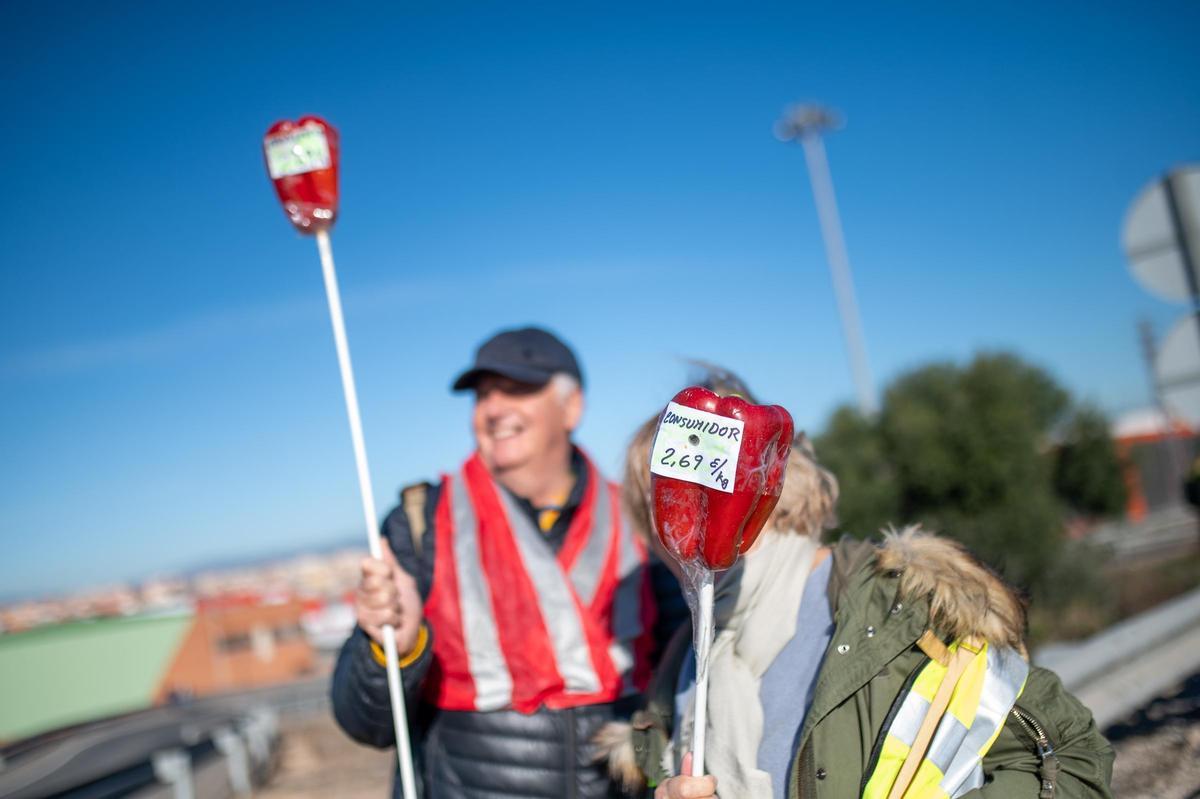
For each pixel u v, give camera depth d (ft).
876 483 53.42
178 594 405.39
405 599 7.57
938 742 4.99
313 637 155.12
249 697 120.47
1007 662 5.16
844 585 5.53
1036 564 50.78
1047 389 73.05
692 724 6.01
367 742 8.28
